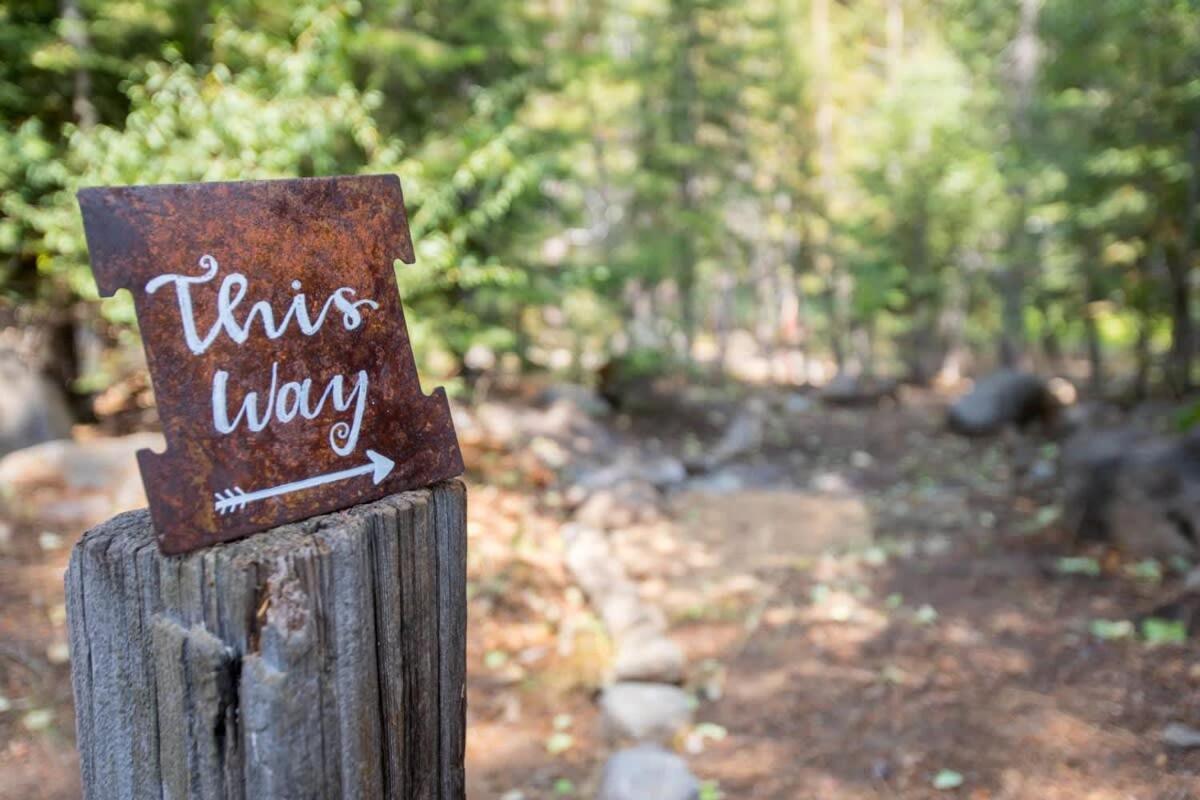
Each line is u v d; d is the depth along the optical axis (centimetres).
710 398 1321
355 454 136
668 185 1344
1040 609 485
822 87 1728
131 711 132
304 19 563
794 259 1712
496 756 366
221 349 123
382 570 135
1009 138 1348
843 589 546
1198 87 922
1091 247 1157
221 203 124
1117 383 1376
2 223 631
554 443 844
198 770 124
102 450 597
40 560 470
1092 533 582
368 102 563
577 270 867
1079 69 1069
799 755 359
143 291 116
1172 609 460
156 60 701
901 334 1808
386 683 137
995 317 1855
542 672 439
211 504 121
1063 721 362
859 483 869
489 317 907
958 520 679
